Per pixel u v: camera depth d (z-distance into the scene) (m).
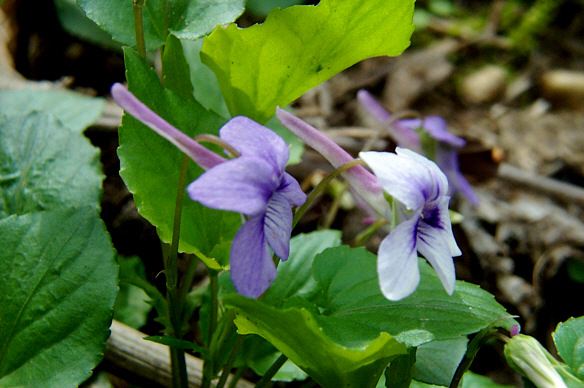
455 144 0.15
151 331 0.15
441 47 0.26
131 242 0.16
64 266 0.11
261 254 0.10
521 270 0.18
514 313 0.17
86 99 0.16
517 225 0.19
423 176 0.10
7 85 0.18
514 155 0.22
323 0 0.11
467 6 0.29
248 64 0.12
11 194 0.13
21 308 0.11
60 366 0.11
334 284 0.12
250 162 0.10
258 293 0.10
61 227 0.11
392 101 0.23
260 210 0.10
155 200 0.11
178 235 0.11
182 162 0.11
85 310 0.11
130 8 0.12
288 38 0.12
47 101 0.16
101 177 0.13
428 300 0.11
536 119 0.24
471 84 0.25
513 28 0.28
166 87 0.12
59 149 0.13
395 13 0.11
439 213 0.11
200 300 0.14
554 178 0.21
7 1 0.20
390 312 0.11
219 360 0.12
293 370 0.13
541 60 0.27
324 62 0.12
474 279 0.18
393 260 0.10
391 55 0.12
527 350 0.10
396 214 0.11
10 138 0.13
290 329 0.10
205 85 0.14
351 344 0.10
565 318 0.18
